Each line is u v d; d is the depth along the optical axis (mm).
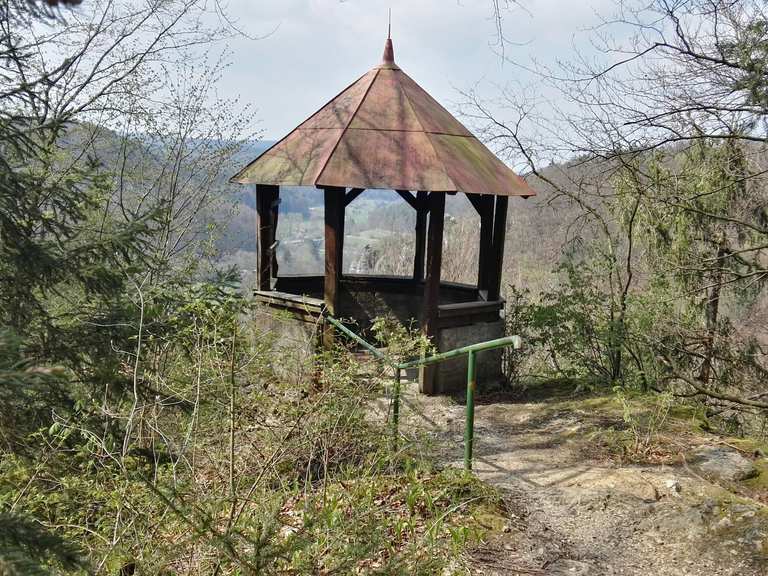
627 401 6094
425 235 8242
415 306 8266
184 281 5707
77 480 3186
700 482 4285
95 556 2781
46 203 5141
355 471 3785
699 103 7227
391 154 6324
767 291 9250
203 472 3566
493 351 7094
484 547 3477
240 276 5859
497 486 4340
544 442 5277
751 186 8438
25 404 4211
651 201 7988
